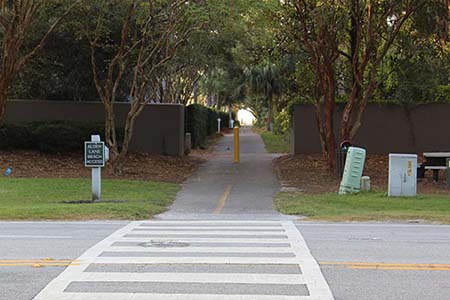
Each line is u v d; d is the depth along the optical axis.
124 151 21.88
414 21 19.59
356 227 11.65
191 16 19.05
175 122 28.27
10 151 24.92
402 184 16.62
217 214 14.22
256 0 18.81
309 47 20.81
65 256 8.27
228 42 26.70
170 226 11.77
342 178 18.61
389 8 18.98
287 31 21.22
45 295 6.24
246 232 10.80
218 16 19.23
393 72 24.64
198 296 6.20
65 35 24.39
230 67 39.56
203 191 18.58
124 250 8.75
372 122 26.97
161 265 7.66
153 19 20.61
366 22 20.75
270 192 18.25
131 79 27.09
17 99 28.11
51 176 20.86
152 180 20.75
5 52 20.75
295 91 28.72
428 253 8.59
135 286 6.59
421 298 6.15
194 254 8.42
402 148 26.95
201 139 36.66
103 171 22.02
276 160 26.89
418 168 20.28
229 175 22.53
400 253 8.58
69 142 25.11
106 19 23.30
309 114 27.09
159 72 29.64
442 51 22.02
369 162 25.05
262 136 47.53
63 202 15.45
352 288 6.53
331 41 20.31
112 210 13.80
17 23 20.31
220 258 8.11
